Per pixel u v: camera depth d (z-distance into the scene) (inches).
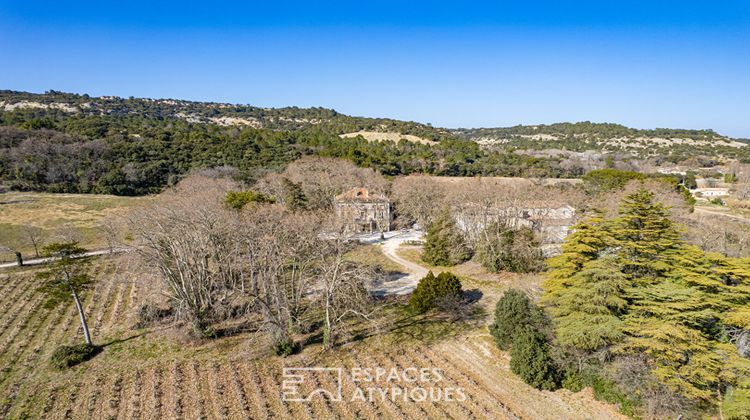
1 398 1037.2
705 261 1047.0
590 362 1079.0
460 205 2308.1
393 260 2278.5
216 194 2164.1
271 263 1358.3
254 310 1546.5
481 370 1181.7
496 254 2012.8
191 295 1344.7
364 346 1315.2
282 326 1296.8
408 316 1545.3
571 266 1147.3
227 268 1555.1
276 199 2701.8
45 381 1113.4
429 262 2198.6
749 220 2385.6
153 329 1413.6
